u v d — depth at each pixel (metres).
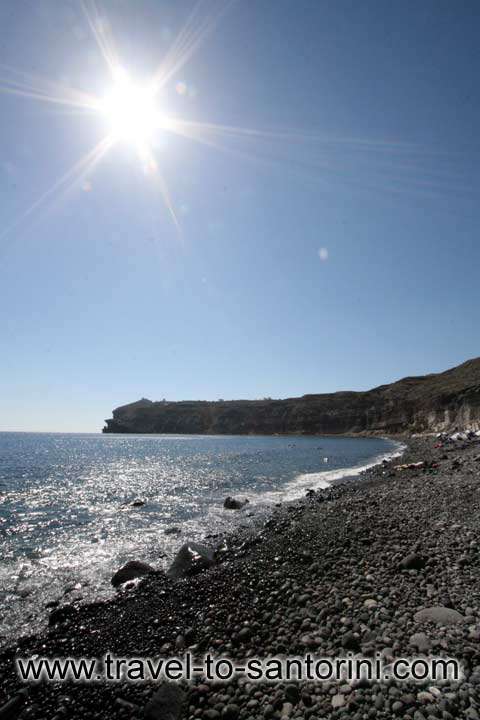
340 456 50.44
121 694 5.78
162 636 7.27
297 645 6.25
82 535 15.31
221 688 5.49
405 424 107.69
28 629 8.08
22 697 5.86
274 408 173.50
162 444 103.88
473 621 6.19
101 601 9.16
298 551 10.84
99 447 92.88
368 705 4.66
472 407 74.25
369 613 6.84
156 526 16.59
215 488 26.70
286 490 24.92
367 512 14.77
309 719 4.64
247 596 8.38
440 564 8.69
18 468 43.31
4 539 14.84
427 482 20.31
